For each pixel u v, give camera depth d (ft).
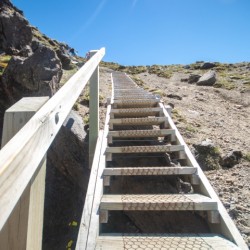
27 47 39.32
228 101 41.91
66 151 16.35
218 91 49.34
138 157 15.67
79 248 6.91
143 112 18.20
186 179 13.46
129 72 104.94
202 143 17.79
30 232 3.73
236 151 17.51
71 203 15.64
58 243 14.14
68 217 15.08
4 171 2.81
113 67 119.44
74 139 16.55
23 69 21.01
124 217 12.37
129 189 13.44
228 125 26.50
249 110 36.01
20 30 50.52
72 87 6.96
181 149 12.52
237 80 66.13
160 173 10.52
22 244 3.56
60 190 16.20
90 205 8.77
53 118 4.89
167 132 14.34
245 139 21.98
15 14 51.08
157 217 11.93
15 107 4.57
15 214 3.58
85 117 20.81
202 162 16.70
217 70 94.43
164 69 108.27
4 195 2.78
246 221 11.28
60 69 22.50
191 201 8.45
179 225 11.44
